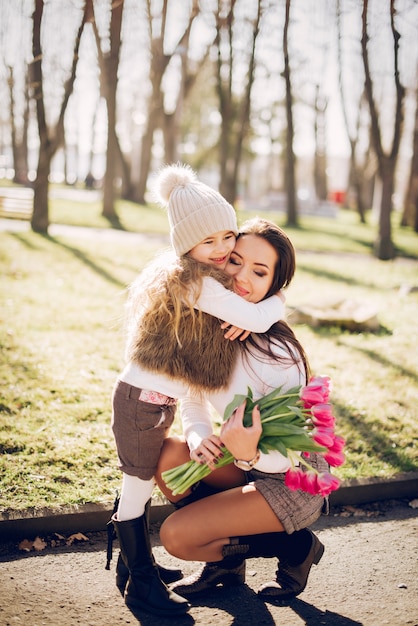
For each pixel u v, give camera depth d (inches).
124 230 645.3
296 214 888.9
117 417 98.0
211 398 98.3
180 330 95.1
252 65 650.2
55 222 655.8
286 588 102.7
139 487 100.1
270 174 2156.7
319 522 134.6
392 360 236.2
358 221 1103.6
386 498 145.3
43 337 237.0
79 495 129.4
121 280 360.8
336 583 110.9
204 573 105.2
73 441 152.1
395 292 384.5
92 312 281.3
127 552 99.9
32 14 464.1
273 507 93.3
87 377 197.3
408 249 650.2
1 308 275.6
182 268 95.4
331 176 2938.0
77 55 492.4
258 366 96.7
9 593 103.1
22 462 140.5
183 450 100.4
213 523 94.0
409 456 157.8
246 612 100.7
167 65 743.1
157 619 98.0
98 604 101.5
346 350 246.8
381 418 179.3
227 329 96.6
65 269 381.1
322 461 99.3
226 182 701.3
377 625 98.1
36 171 531.8
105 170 730.8
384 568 116.5
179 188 99.6
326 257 545.6
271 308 97.7
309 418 93.9
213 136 1871.3
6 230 530.6
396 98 535.8
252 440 89.0
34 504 124.5
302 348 102.9
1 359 207.0
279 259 99.5
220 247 98.5
